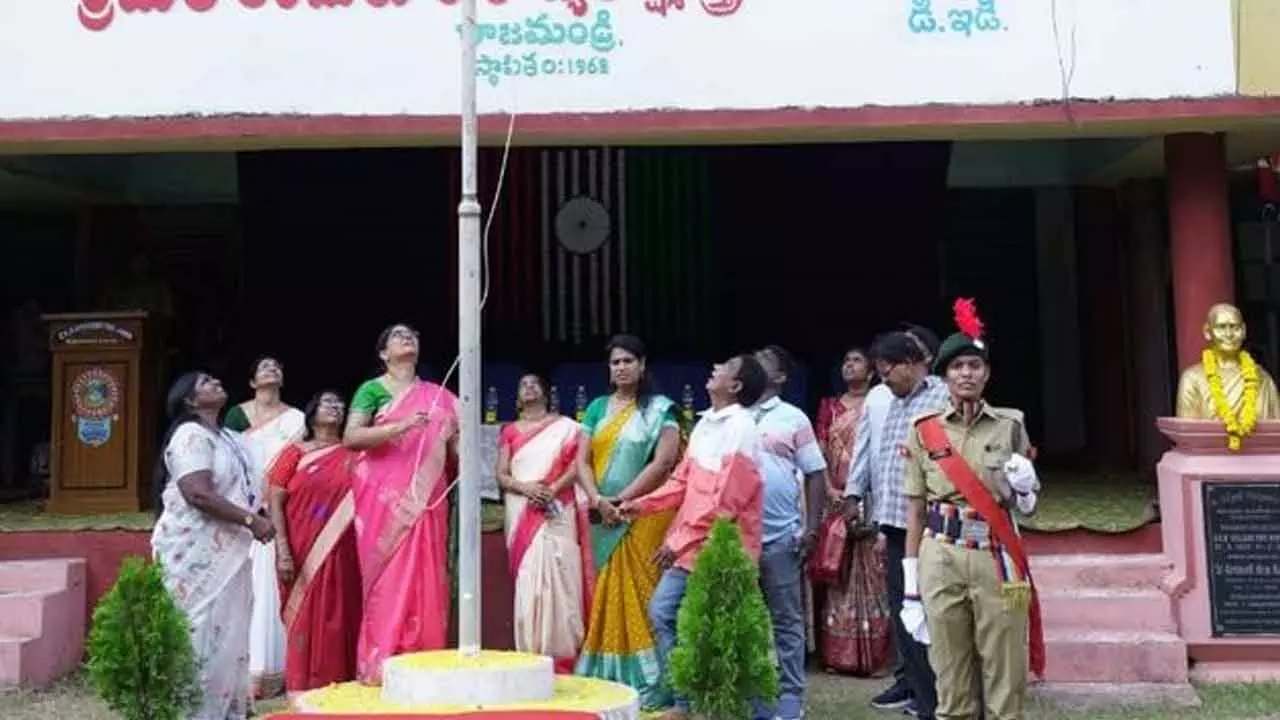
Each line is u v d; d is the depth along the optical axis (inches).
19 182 366.0
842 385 361.7
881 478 231.1
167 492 215.3
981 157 408.8
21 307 421.7
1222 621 265.4
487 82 282.0
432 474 237.8
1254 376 272.1
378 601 233.9
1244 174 383.2
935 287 379.6
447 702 168.4
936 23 281.6
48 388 422.0
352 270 381.4
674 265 380.5
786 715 222.4
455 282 381.4
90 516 317.1
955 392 186.4
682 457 247.6
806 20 282.2
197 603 212.1
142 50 282.0
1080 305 421.4
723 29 282.4
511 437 246.1
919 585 188.5
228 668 215.8
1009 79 281.0
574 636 239.0
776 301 381.4
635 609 238.7
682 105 281.9
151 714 187.2
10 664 259.9
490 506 320.2
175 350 412.2
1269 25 278.5
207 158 406.0
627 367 242.8
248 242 380.2
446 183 379.2
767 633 187.5
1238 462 269.3
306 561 246.7
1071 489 351.3
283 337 383.2
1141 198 396.2
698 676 185.3
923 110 280.2
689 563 215.5
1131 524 287.4
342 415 259.4
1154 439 392.8
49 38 282.2
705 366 378.3
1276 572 265.6
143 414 335.9
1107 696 250.7
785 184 378.6
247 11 282.5
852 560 270.8
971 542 183.3
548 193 380.8
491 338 379.9
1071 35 280.5
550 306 379.9
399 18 283.1
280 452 253.0
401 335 240.8
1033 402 427.8
